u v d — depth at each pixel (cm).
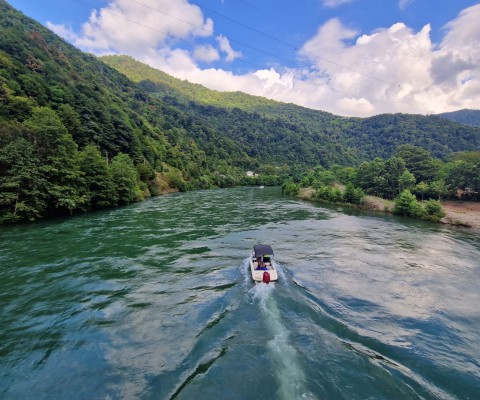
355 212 5847
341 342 1217
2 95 5250
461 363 1130
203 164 15275
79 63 15050
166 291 1697
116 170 5766
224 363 1045
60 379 977
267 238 3181
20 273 1917
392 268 2327
